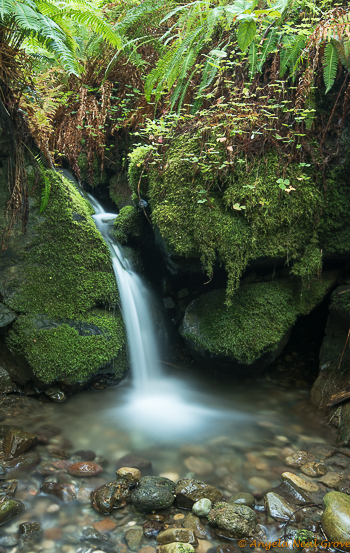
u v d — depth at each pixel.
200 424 2.76
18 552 1.57
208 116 3.10
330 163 2.90
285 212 2.84
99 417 2.83
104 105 4.22
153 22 3.94
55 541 1.64
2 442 2.35
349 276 3.11
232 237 2.87
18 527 1.71
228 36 3.38
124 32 3.90
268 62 3.16
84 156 4.54
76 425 2.69
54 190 3.33
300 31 2.63
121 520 1.78
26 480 2.04
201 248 2.94
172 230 3.01
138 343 3.64
